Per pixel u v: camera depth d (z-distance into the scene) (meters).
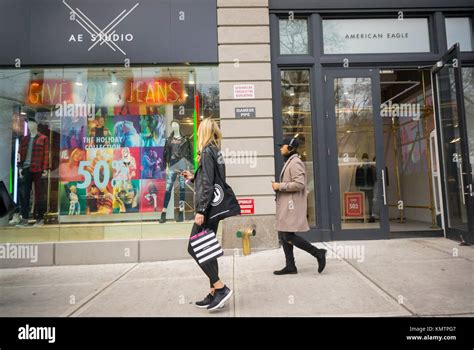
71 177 5.73
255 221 5.54
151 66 5.76
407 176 8.90
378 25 6.20
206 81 5.84
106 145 5.81
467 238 5.39
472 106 6.17
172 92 5.86
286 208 4.03
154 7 5.68
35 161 5.73
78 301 3.52
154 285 4.02
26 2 5.59
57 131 5.77
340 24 6.18
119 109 5.84
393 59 6.07
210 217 2.99
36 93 5.76
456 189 5.71
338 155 6.04
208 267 2.99
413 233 6.14
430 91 7.19
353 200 6.00
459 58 5.37
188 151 5.81
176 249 5.38
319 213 5.86
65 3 5.62
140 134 5.84
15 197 5.62
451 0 6.05
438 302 3.12
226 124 5.65
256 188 5.59
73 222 5.64
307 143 6.02
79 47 5.61
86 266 5.12
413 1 6.05
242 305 3.21
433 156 6.89
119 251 5.32
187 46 5.68
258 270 4.38
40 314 3.21
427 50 6.19
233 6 5.77
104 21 5.64
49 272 4.79
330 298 3.31
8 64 5.55
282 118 5.99
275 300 3.31
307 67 6.06
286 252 4.16
